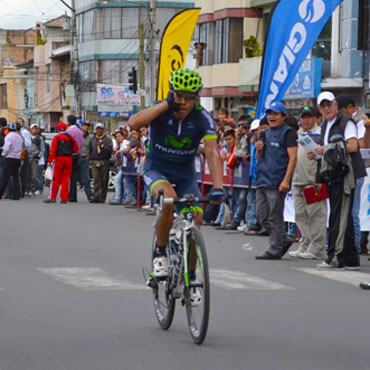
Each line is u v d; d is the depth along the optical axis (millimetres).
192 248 7422
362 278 11359
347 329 8117
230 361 6816
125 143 24375
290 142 12930
